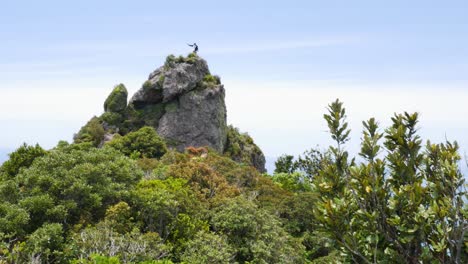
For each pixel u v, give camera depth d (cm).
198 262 2669
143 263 2275
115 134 6475
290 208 4338
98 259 2138
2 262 2250
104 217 2877
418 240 712
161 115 6894
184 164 4066
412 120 827
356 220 752
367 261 700
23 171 3222
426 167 794
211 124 6881
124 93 7012
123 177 3244
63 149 4331
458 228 673
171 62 7069
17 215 2600
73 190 2830
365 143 804
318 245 3794
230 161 5144
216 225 3186
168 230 2956
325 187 792
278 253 3206
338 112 828
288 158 7906
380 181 771
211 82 7225
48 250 2403
